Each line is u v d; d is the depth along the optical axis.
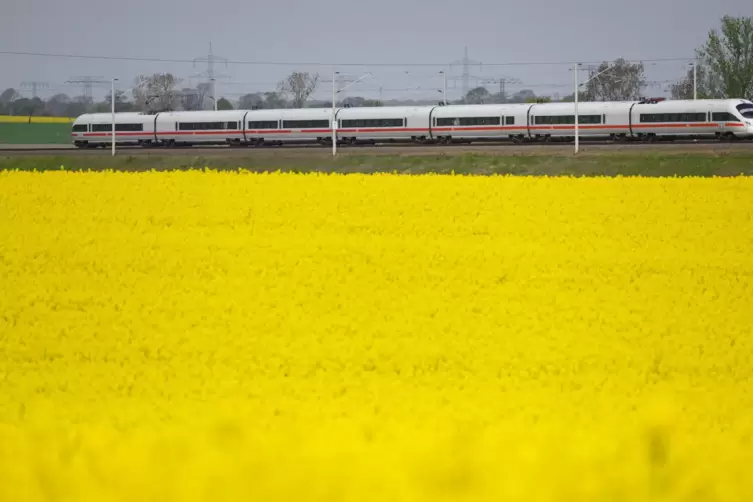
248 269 71.56
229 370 45.06
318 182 113.19
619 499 29.19
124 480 29.64
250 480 29.42
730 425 35.12
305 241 81.94
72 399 39.25
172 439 32.03
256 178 116.12
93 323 56.09
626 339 52.47
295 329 53.81
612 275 70.94
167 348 49.84
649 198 104.62
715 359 47.81
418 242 82.50
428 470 29.75
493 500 28.89
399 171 181.00
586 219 93.62
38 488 29.78
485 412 36.22
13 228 87.19
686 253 79.19
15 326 55.47
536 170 174.12
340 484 29.22
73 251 78.25
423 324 55.41
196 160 194.38
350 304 60.81
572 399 39.06
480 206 99.81
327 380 43.41
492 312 58.75
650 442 31.86
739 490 29.59
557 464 30.27
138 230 86.88
